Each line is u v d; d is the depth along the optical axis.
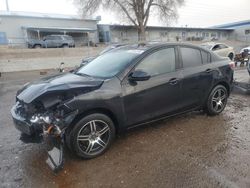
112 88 3.64
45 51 21.80
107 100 3.55
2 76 16.59
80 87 3.43
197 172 3.11
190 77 4.52
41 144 4.06
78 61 23.67
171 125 4.68
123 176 3.09
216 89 5.08
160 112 4.21
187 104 4.61
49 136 3.18
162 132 4.37
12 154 3.75
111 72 3.91
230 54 17.02
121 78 3.77
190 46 4.72
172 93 4.29
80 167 3.33
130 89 3.79
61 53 22.69
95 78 3.88
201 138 4.10
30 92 3.52
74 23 35.00
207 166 3.24
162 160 3.43
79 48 23.67
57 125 3.20
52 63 22.25
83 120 3.42
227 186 2.82
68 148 3.52
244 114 5.32
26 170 3.29
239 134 4.25
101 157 3.58
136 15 33.66
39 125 3.32
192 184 2.88
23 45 27.61
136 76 3.76
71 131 3.38
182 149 3.73
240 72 12.14
